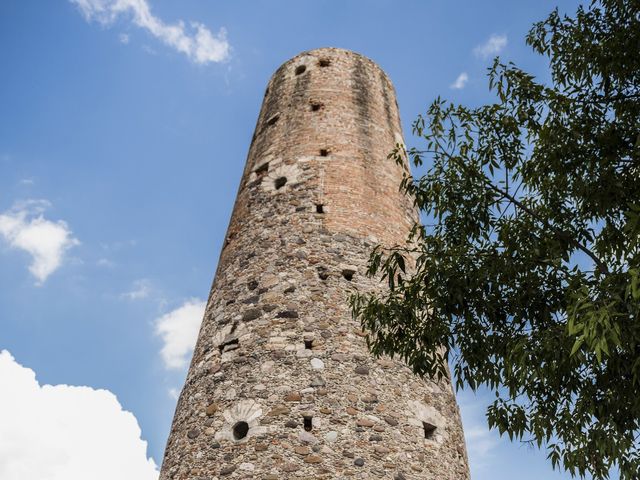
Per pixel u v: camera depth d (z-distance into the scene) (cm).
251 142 1880
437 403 1271
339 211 1494
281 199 1541
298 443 1087
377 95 1886
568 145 885
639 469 739
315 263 1374
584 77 953
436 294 909
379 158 1678
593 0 963
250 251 1459
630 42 892
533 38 1013
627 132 870
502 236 900
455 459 1215
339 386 1173
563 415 840
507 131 972
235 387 1202
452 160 969
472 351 904
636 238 659
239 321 1323
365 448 1102
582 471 806
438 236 968
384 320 961
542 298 874
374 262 980
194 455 1148
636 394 738
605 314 624
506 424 872
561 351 765
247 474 1065
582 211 886
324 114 1742
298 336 1246
